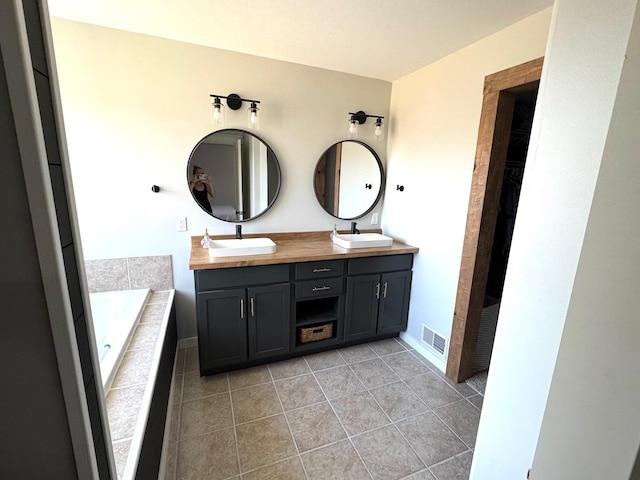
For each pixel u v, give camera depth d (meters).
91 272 2.19
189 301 2.48
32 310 0.51
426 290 2.47
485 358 2.34
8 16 0.42
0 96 0.44
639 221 0.45
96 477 0.62
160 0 1.62
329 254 2.26
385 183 2.94
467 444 1.66
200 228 2.41
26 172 0.47
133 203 2.20
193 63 2.16
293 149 2.56
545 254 0.75
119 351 1.57
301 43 2.07
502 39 1.78
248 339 2.18
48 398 0.55
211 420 1.78
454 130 2.13
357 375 2.24
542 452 0.63
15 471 0.56
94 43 1.94
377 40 1.98
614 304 0.48
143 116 2.12
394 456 1.58
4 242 0.48
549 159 0.73
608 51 0.60
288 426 1.75
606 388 0.50
